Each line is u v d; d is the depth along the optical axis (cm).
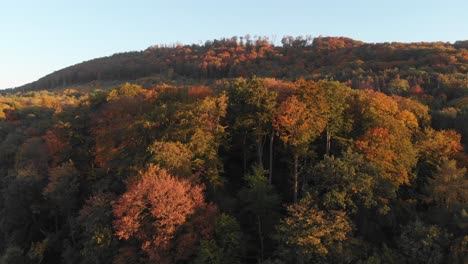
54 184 5109
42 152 6106
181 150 4378
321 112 4694
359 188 3688
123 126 5122
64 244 5097
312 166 4553
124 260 3591
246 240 4047
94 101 6762
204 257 3478
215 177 4491
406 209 4034
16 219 5638
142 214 3700
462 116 6016
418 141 5112
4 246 5688
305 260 3322
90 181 5472
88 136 6178
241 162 5906
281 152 5475
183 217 3588
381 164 4175
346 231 3441
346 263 3347
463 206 3666
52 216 5778
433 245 3325
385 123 4772
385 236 3831
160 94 6097
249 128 5028
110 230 3912
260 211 4181
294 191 4594
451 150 5053
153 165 4059
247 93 4997
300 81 5425
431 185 4175
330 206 3681
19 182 5547
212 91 6350
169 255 3566
